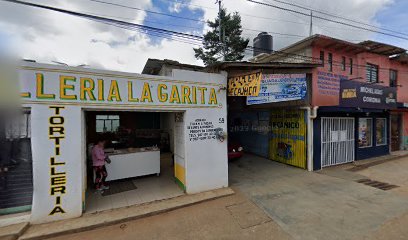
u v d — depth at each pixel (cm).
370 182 712
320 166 870
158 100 549
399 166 925
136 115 1265
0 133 423
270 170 854
